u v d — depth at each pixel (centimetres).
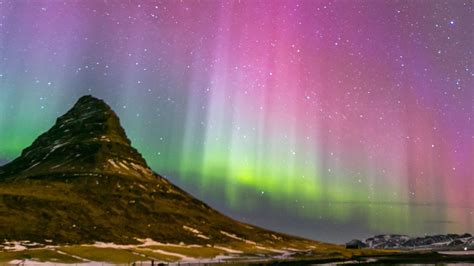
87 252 13900
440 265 13238
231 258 15662
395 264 13712
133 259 13350
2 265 10919
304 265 12938
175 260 14212
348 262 14312
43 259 12250
